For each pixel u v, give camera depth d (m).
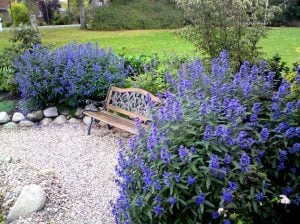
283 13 18.50
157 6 21.05
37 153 5.19
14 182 4.05
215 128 2.62
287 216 2.74
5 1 25.09
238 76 3.46
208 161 2.36
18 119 6.36
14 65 7.05
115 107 5.73
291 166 2.74
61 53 6.54
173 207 2.44
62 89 6.21
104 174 4.45
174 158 2.46
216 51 6.09
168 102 3.10
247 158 2.34
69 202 3.79
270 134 2.82
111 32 18.62
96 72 6.20
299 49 7.06
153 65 6.40
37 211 3.58
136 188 2.70
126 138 5.52
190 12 6.17
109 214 3.58
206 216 2.44
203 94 3.13
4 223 3.53
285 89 2.95
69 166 4.71
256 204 2.41
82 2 19.97
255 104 2.81
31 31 7.80
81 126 6.11
